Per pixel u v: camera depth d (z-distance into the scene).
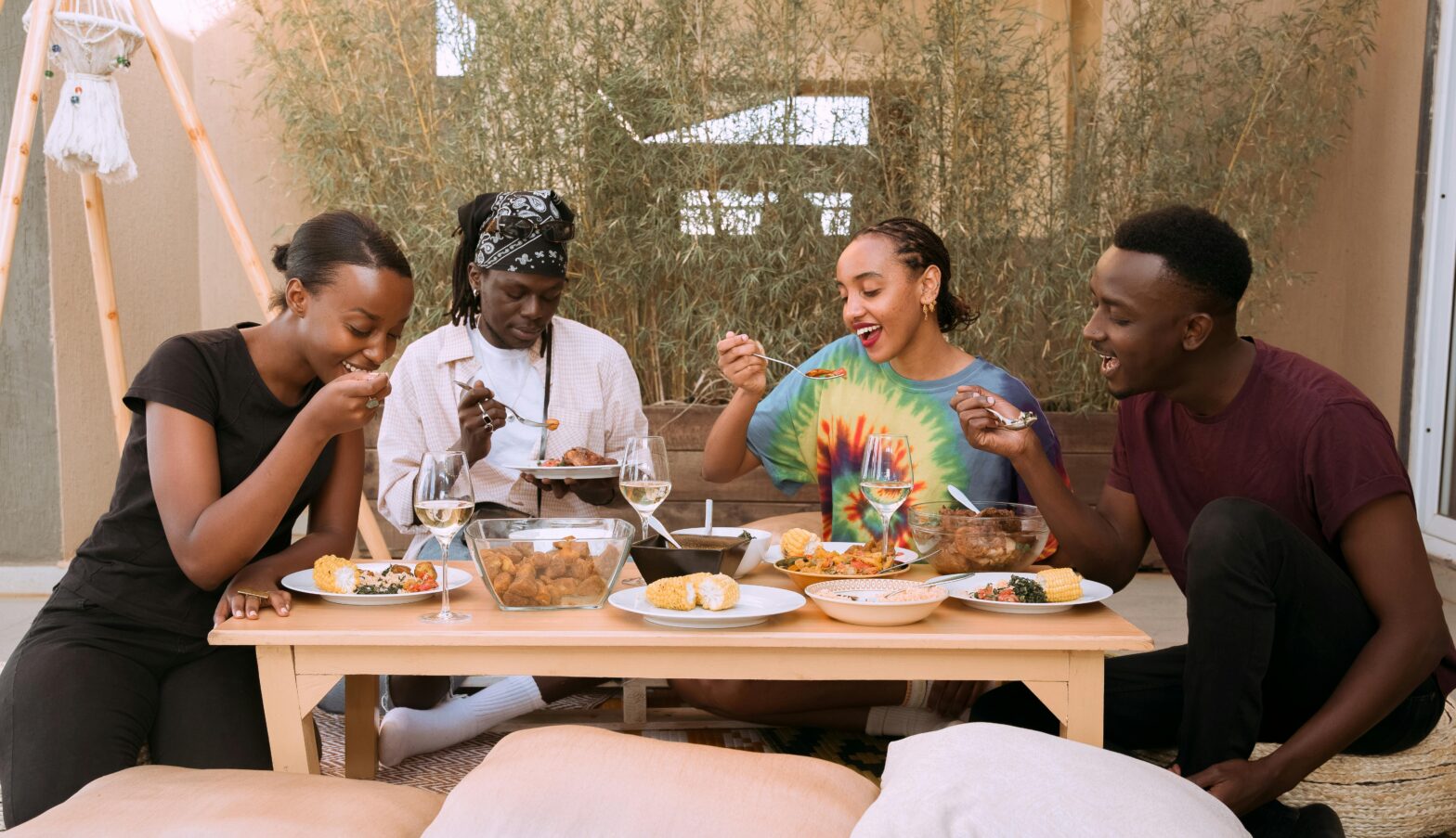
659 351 4.61
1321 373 1.81
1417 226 4.22
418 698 2.42
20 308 4.20
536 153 4.36
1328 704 1.65
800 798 1.32
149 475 1.81
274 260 1.82
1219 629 1.65
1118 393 1.88
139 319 4.67
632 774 1.35
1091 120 4.63
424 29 4.52
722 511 4.43
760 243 4.36
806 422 2.44
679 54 4.39
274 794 1.37
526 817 1.30
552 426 2.50
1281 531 1.67
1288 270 4.95
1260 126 4.59
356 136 4.60
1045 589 1.60
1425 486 4.22
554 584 1.60
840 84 4.57
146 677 1.81
